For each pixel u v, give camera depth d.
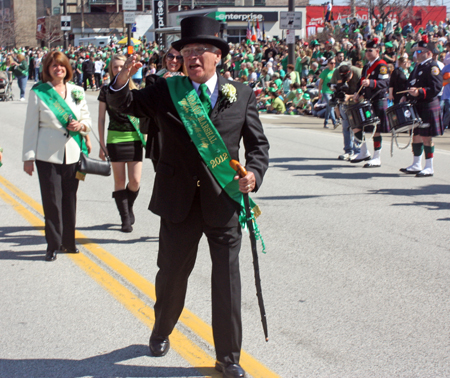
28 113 4.80
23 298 4.25
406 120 8.27
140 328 3.78
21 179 8.49
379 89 9.07
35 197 7.42
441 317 3.91
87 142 5.30
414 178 8.48
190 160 3.05
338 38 27.14
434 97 8.35
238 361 3.14
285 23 19.00
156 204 3.15
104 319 3.91
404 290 4.37
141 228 6.07
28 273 4.76
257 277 3.09
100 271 4.80
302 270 4.80
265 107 18.23
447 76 12.45
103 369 3.26
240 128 3.12
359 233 5.82
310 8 39.25
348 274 4.70
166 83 3.11
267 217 6.43
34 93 4.75
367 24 25.02
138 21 44.84
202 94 3.05
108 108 5.61
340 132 13.33
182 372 3.23
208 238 3.14
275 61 21.95
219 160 3.02
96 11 57.91
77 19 53.75
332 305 4.11
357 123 8.92
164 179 3.12
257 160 3.09
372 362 3.33
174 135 3.05
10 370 3.26
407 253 5.21
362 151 9.37
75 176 5.04
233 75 22.95
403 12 31.92
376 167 9.34
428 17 36.75
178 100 3.03
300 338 3.62
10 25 54.28
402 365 3.29
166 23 35.41
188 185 3.07
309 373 3.21
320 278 4.62
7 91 21.16
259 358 3.38
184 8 47.97
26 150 4.81
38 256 5.18
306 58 19.86
